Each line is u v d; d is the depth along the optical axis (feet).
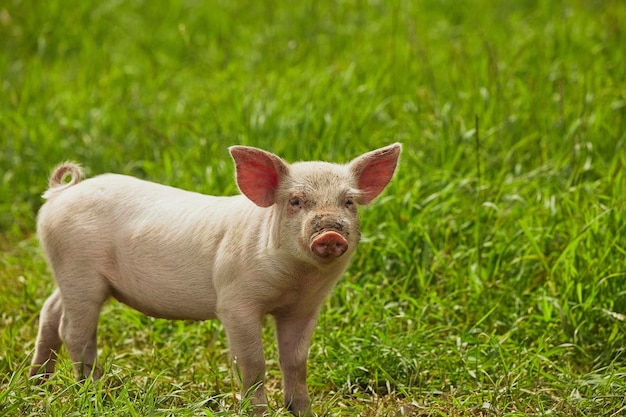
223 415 52.54
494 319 68.13
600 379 58.90
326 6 126.82
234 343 54.70
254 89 96.43
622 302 67.41
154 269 56.70
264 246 53.83
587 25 116.98
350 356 62.80
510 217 75.46
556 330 66.44
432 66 104.06
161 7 126.41
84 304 57.72
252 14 126.52
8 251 84.23
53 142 92.32
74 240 57.41
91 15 121.80
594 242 70.38
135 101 99.09
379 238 73.97
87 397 52.95
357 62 103.60
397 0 125.39
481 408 57.88
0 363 62.28
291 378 57.82
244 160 53.72
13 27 116.67
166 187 59.57
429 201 77.10
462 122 86.84
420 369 62.03
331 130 85.61
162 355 64.90
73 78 107.45
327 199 52.49
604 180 78.74
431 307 69.15
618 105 91.40
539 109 91.35
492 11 126.72
